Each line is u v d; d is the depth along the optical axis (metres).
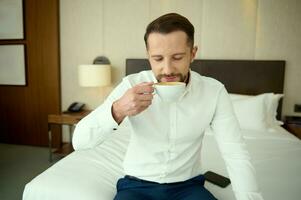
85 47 3.35
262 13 2.81
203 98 1.04
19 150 3.50
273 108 2.61
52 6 3.32
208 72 2.96
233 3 2.87
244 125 2.46
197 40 3.01
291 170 1.51
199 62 2.96
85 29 3.32
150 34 0.90
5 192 2.31
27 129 3.70
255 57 2.90
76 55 3.39
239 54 2.93
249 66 2.84
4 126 3.77
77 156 1.63
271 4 2.78
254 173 0.92
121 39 3.23
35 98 3.59
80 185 1.24
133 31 3.18
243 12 2.86
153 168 1.04
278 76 2.79
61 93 3.53
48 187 1.23
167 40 0.87
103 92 3.39
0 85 3.67
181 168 1.05
